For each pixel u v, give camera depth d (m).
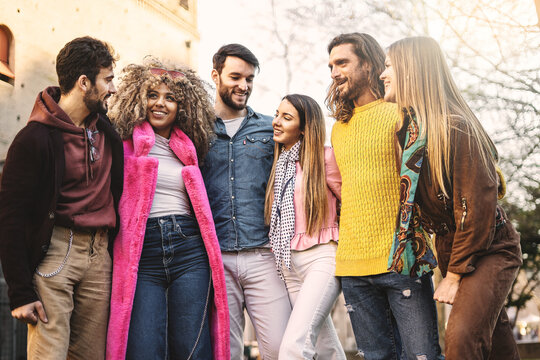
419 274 2.42
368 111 2.83
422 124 2.32
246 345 10.12
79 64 2.57
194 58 6.82
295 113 3.14
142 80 2.98
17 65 5.32
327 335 3.16
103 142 2.72
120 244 2.73
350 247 2.72
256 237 3.16
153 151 2.99
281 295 3.18
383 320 2.70
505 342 2.44
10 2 5.24
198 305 2.82
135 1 6.23
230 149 3.28
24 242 2.38
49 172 2.47
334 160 3.10
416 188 2.38
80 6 5.80
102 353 2.65
